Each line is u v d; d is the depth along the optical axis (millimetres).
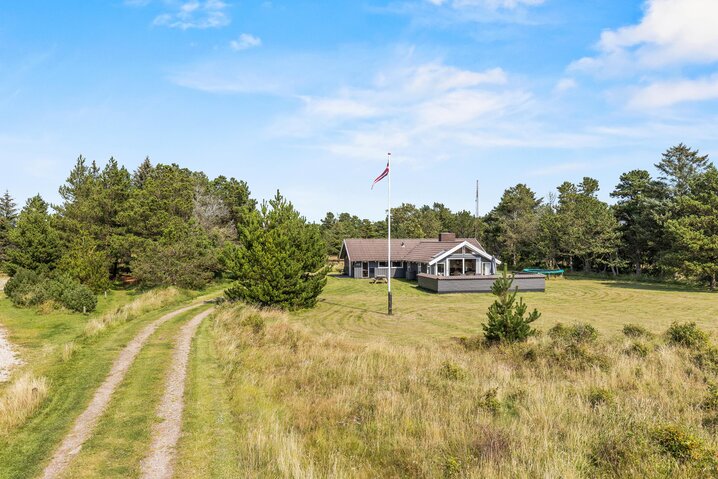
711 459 7379
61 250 44094
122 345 17906
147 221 45406
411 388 12375
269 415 10234
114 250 43312
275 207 30062
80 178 48656
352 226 101375
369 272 54750
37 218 44562
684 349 16594
